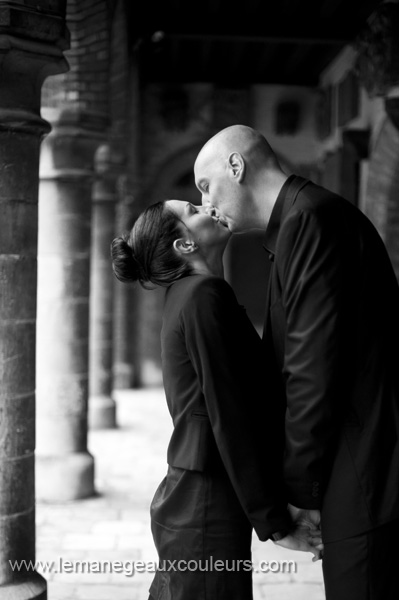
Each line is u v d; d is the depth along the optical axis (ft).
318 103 52.60
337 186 43.70
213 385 9.46
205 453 9.82
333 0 35.53
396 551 9.53
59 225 27.71
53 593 19.25
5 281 15.14
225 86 52.70
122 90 36.86
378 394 9.41
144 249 10.30
